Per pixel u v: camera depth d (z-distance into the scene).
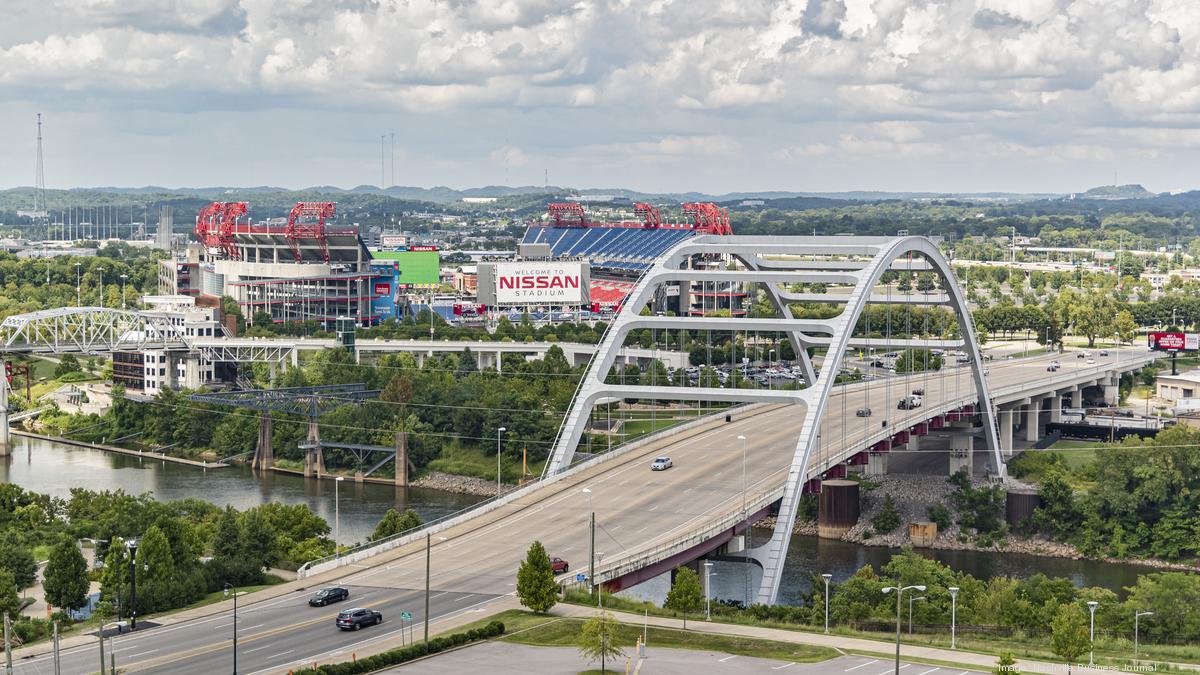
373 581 179.62
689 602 176.50
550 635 158.12
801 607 187.25
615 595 177.12
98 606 176.38
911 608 180.75
